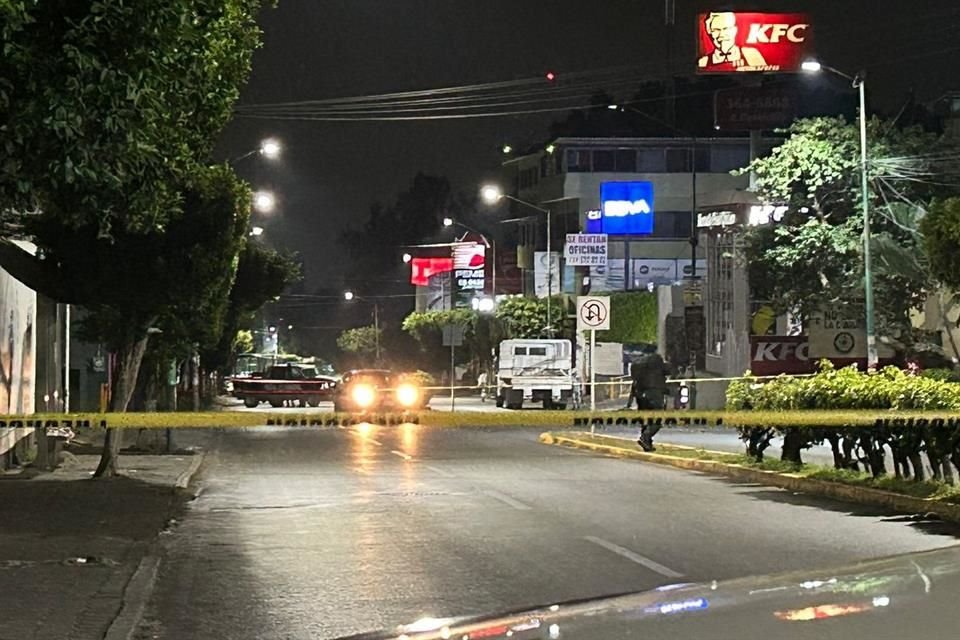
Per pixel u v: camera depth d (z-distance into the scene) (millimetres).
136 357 21641
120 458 26594
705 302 53219
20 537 14562
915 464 17984
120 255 19656
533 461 26078
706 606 3701
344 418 18969
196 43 12039
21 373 24625
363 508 17609
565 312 71625
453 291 93000
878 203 45094
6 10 9555
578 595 11008
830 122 44781
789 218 46656
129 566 12641
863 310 43500
